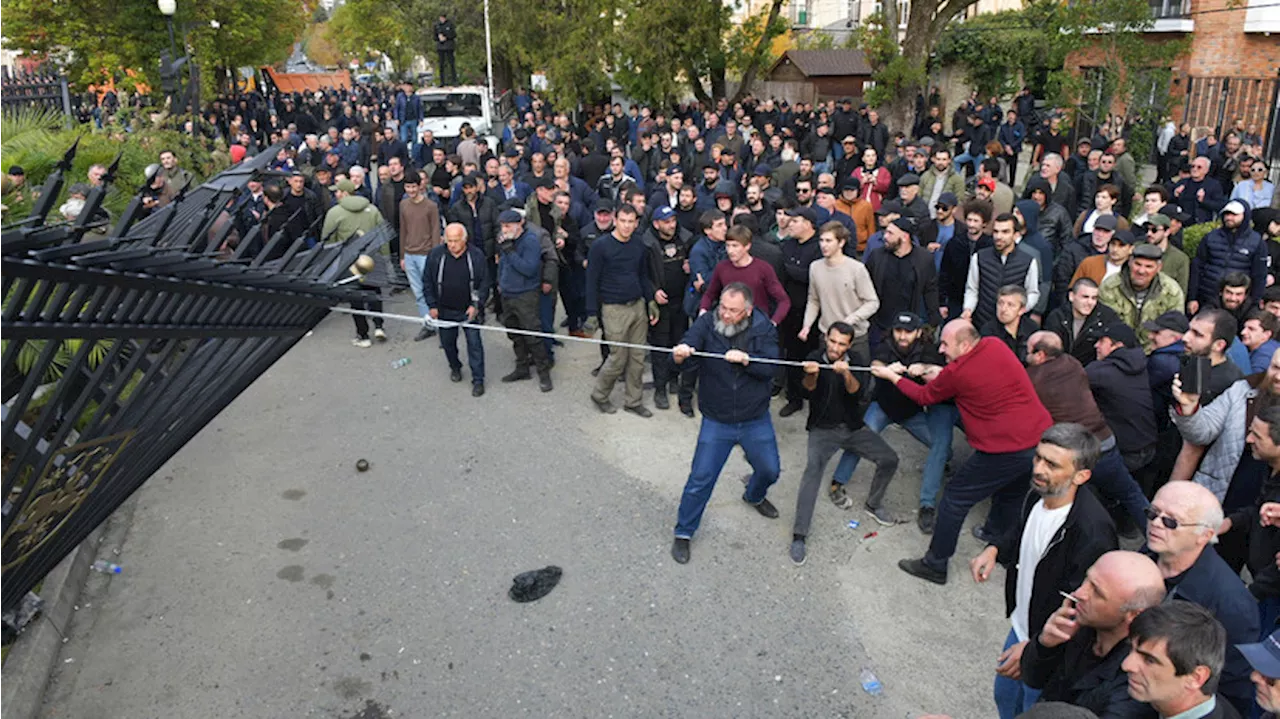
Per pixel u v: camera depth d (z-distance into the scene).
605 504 6.32
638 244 7.45
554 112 27.38
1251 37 18.83
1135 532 5.82
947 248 7.89
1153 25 17.12
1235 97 18.25
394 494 6.47
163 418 2.85
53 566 3.11
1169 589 3.23
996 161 9.59
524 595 5.24
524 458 7.04
